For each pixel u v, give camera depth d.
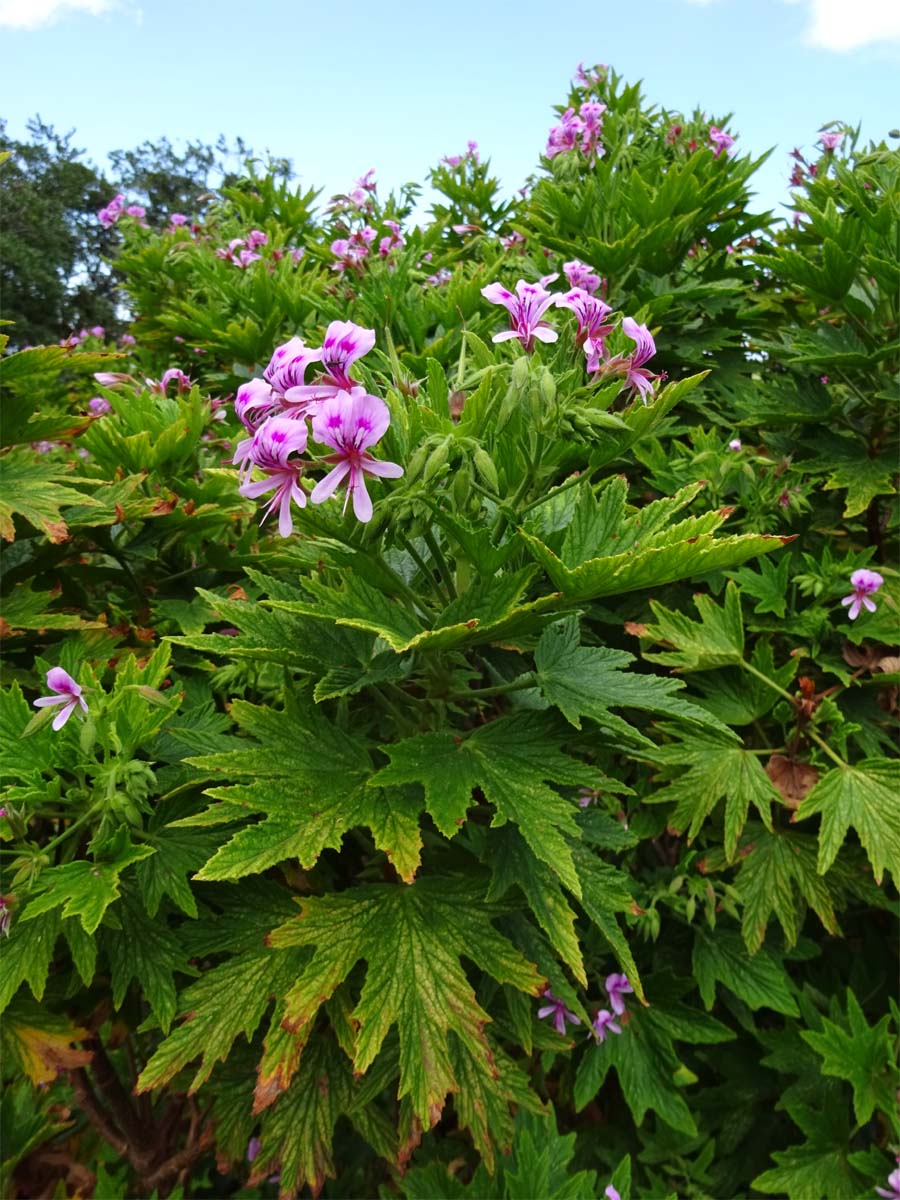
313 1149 1.87
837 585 3.05
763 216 3.95
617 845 1.88
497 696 2.36
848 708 3.18
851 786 2.69
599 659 1.92
